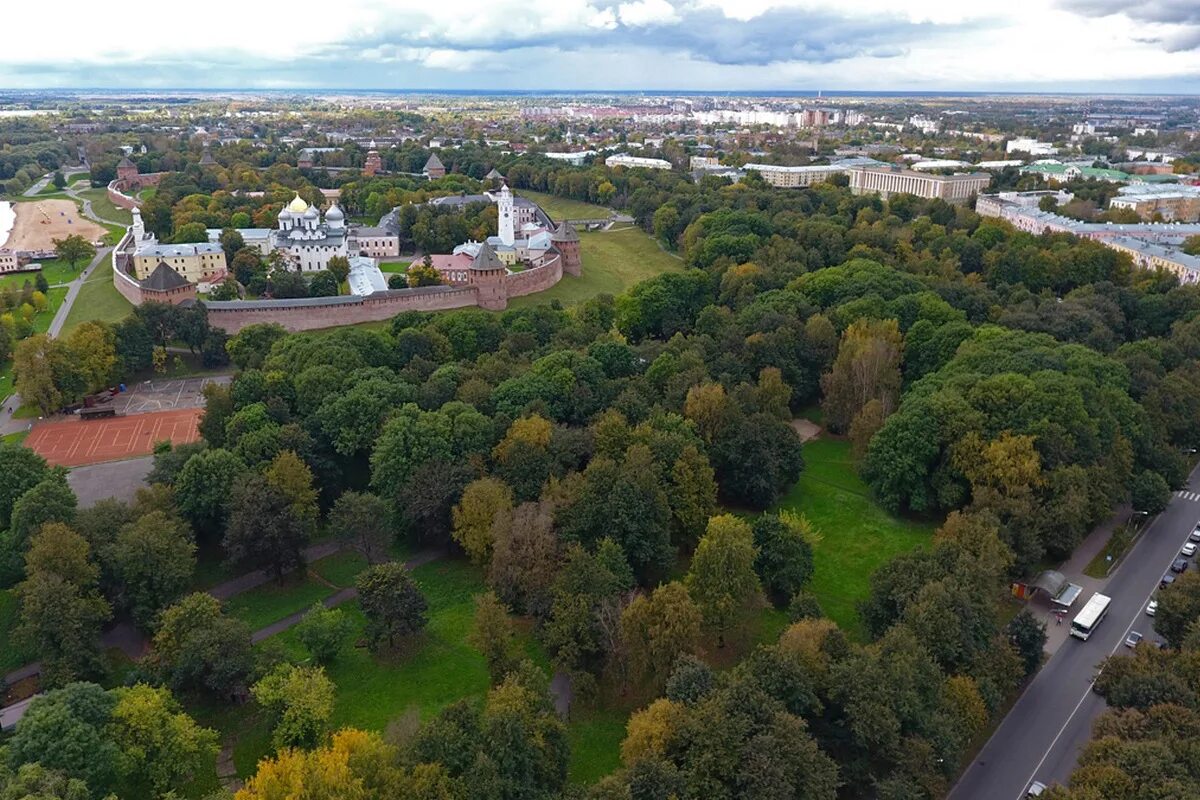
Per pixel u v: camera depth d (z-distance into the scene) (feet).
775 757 307.37
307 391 632.79
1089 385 590.14
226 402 634.43
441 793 301.84
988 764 370.94
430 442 553.23
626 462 522.88
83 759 319.88
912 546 553.23
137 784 345.51
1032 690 417.49
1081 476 509.35
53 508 473.26
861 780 342.23
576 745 382.63
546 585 450.71
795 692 344.28
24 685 418.10
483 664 441.68
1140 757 312.09
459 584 512.22
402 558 540.11
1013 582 492.95
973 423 557.74
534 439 556.92
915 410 584.81
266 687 374.84
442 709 366.84
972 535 453.58
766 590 487.61
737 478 586.86
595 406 642.22
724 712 328.70
